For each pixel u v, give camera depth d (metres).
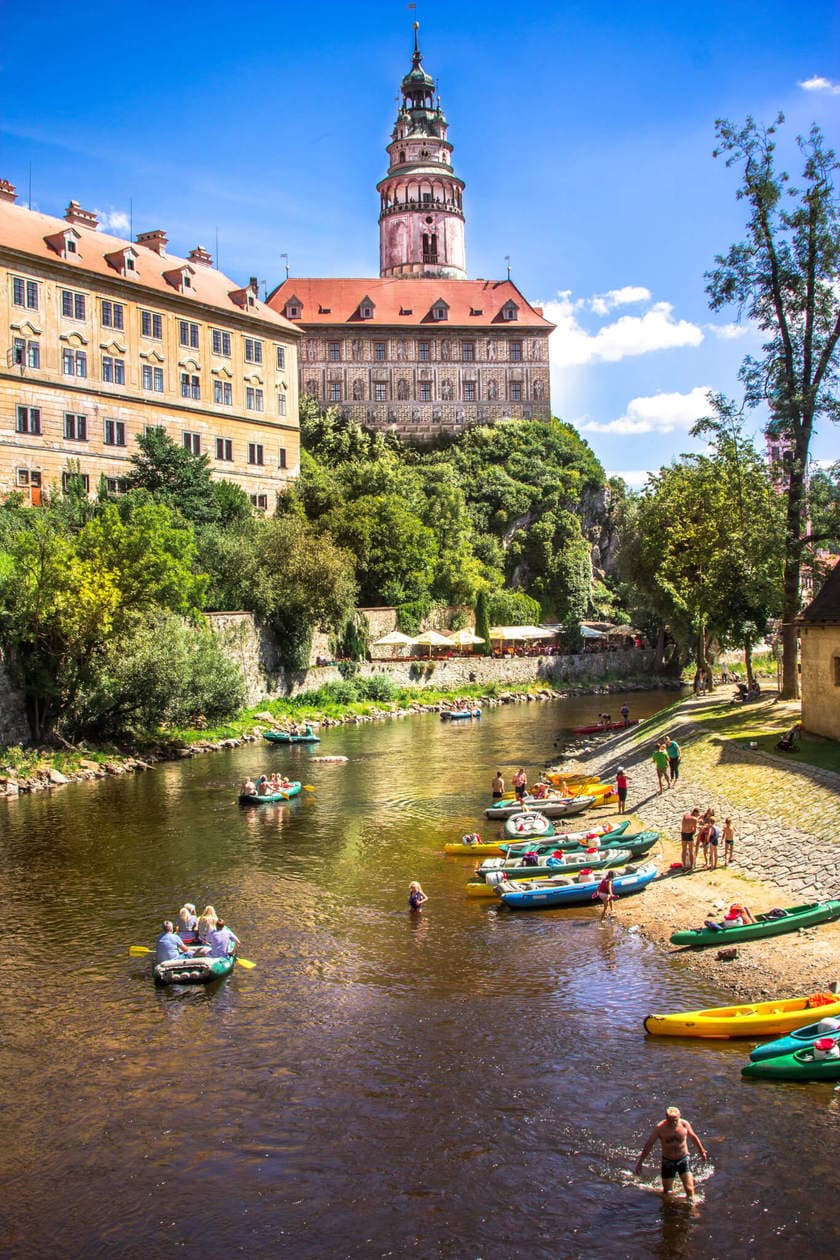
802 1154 16.23
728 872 29.67
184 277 87.12
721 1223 14.82
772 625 65.69
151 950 26.42
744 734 44.72
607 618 123.38
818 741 40.31
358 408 132.12
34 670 52.84
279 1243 14.88
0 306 71.31
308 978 24.36
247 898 30.67
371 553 93.88
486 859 33.91
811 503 48.69
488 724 71.19
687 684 98.56
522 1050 20.14
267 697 73.50
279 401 97.44
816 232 47.12
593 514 133.38
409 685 85.19
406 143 146.75
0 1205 15.97
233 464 91.75
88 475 77.50
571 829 36.91
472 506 119.62
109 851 36.31
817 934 24.25
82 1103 18.89
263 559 74.94
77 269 76.38
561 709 80.69
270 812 42.56
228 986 24.03
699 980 22.81
